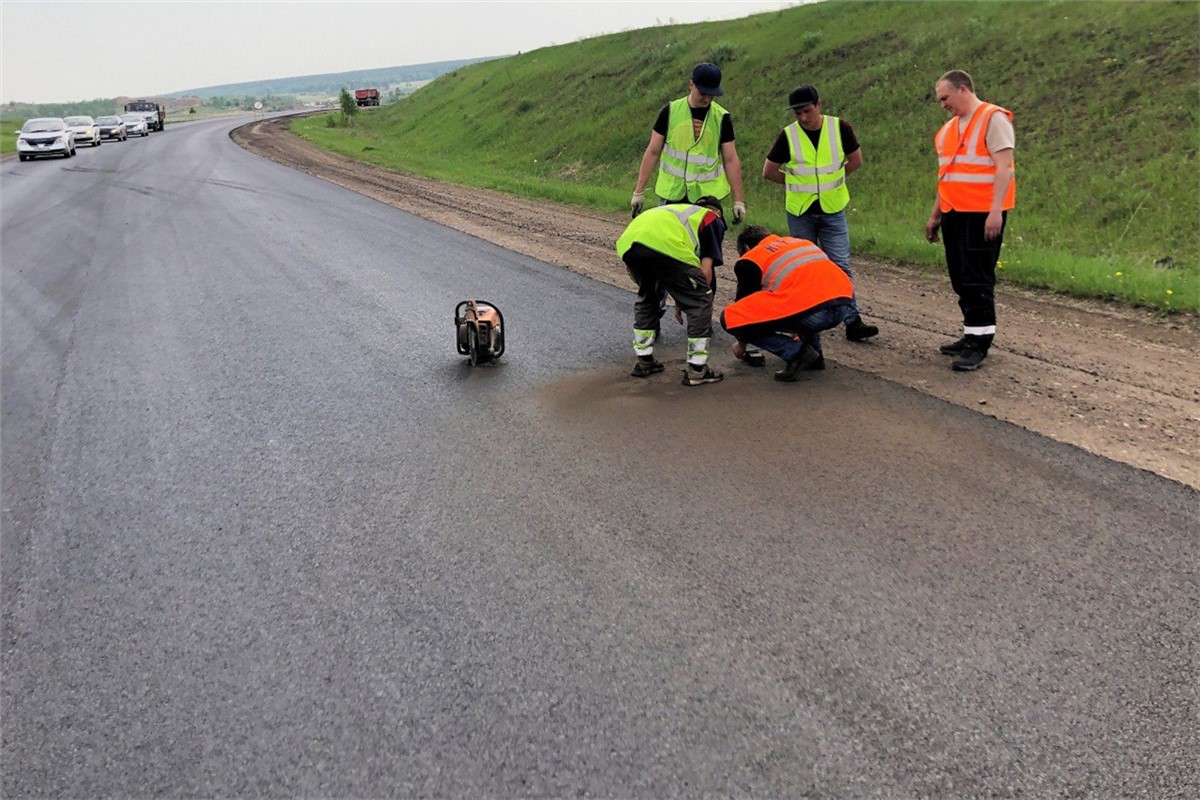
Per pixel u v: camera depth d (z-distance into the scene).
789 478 4.04
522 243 11.19
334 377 5.99
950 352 5.89
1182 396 4.94
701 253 5.30
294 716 2.63
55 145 29.69
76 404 5.71
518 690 2.68
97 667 2.94
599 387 5.54
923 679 2.63
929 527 3.53
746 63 26.16
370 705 2.66
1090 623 2.87
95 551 3.75
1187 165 11.64
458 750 2.45
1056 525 3.51
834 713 2.51
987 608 2.97
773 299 5.26
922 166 15.69
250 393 5.73
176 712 2.69
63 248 12.04
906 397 5.06
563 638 2.93
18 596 3.42
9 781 2.45
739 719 2.50
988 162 5.27
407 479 4.29
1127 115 13.47
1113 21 16.52
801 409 4.93
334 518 3.91
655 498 3.92
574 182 24.80
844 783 2.25
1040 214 12.21
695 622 2.97
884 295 7.88
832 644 2.82
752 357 5.83
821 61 23.06
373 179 20.27
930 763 2.31
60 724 2.67
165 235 12.66
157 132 51.78
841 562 3.30
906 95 18.41
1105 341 6.14
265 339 7.02
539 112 34.97
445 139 39.47
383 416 5.20
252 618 3.16
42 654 3.03
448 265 9.79
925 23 21.91
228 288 8.96
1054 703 2.52
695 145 6.02
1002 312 7.08
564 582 3.27
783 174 6.58
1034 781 2.24
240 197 16.83
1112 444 4.28
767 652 2.79
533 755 2.41
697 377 5.43
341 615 3.14
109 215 15.16
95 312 8.24
